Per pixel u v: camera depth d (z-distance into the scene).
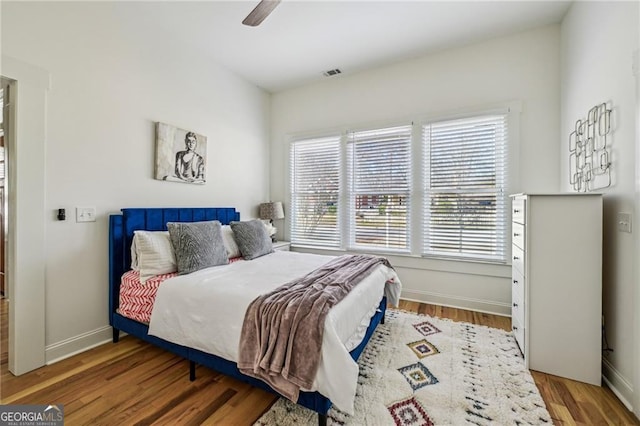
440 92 3.25
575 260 1.82
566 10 2.57
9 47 1.83
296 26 2.79
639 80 1.56
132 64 2.56
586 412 1.56
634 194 1.61
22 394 1.71
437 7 2.54
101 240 2.36
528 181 2.87
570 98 2.52
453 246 3.21
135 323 2.18
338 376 1.32
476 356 2.13
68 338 2.16
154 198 2.76
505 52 2.96
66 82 2.12
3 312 2.86
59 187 2.09
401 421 1.49
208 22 2.73
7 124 1.93
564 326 1.85
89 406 1.62
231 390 1.76
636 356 1.54
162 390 1.75
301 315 1.41
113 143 2.43
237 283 1.92
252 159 4.05
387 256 3.57
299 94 4.17
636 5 1.60
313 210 4.12
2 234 3.29
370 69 3.65
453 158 3.21
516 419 1.50
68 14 2.13
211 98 3.38
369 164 3.69
